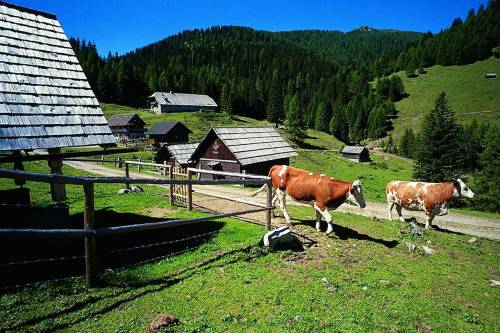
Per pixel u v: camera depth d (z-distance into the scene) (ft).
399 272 29.66
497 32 640.58
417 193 51.16
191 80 569.64
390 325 20.79
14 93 27.37
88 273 20.67
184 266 25.64
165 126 257.96
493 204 130.72
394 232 42.78
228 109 456.45
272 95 467.11
